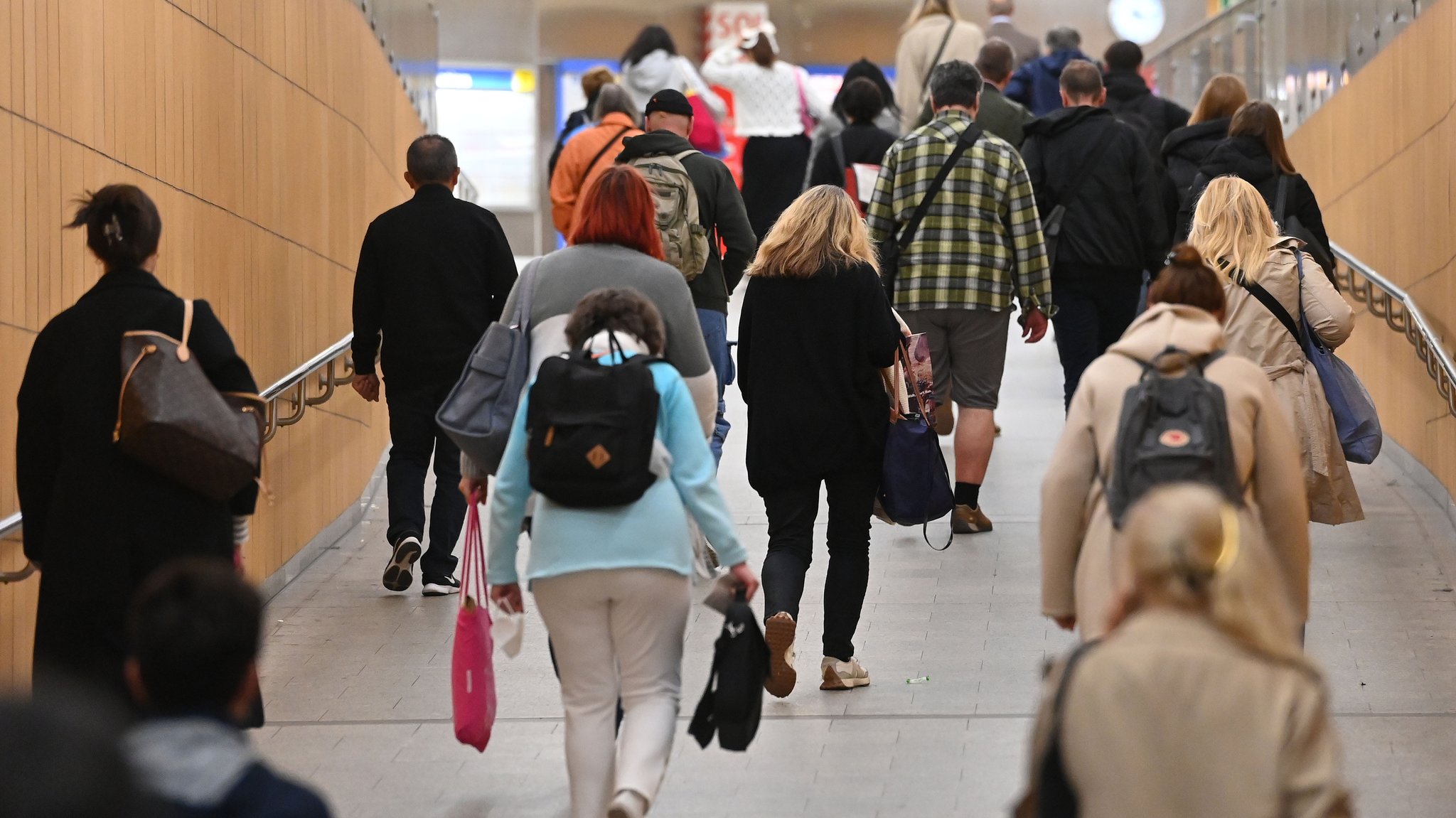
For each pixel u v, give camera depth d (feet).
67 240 41.68
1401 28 69.15
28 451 32.30
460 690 35.24
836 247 42.42
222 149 52.70
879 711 42.01
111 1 44.06
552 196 60.34
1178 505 20.75
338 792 37.17
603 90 62.49
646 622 31.53
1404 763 37.40
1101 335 65.16
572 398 31.30
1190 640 19.99
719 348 54.80
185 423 30.68
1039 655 46.50
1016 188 57.47
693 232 51.67
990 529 60.34
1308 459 42.47
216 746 18.26
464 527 64.13
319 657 47.93
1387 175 71.61
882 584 54.03
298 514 58.65
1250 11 106.93
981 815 34.94
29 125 39.14
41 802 12.71
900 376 43.04
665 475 31.76
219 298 51.67
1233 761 19.39
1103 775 19.57
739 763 38.45
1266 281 43.21
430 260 53.47
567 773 38.34
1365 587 52.49
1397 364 69.56
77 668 31.07
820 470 42.22
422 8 98.37
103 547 31.09
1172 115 82.43
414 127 93.09
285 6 60.34
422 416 54.13
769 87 100.17
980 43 98.58
